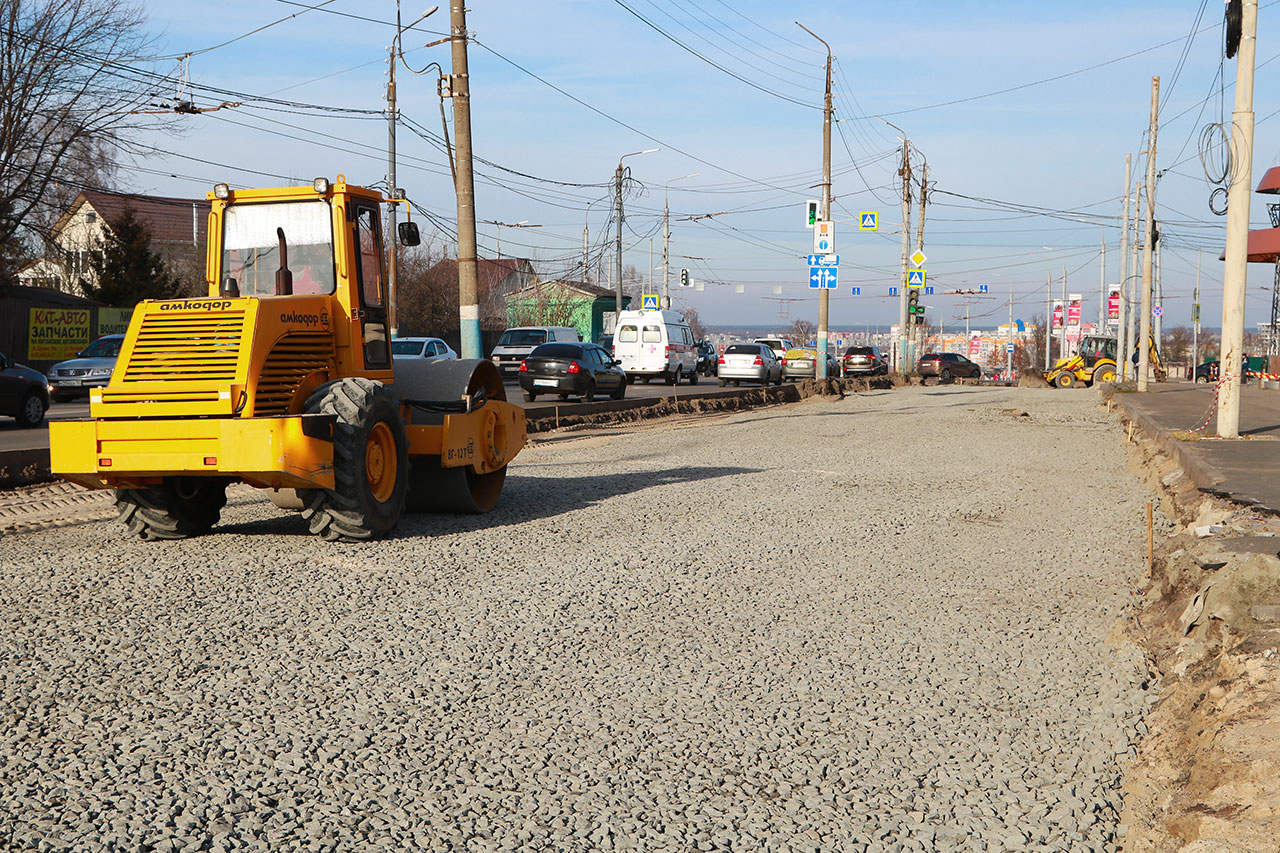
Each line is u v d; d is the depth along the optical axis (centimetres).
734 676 625
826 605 792
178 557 933
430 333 6116
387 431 1032
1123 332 5228
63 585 815
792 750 516
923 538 1066
